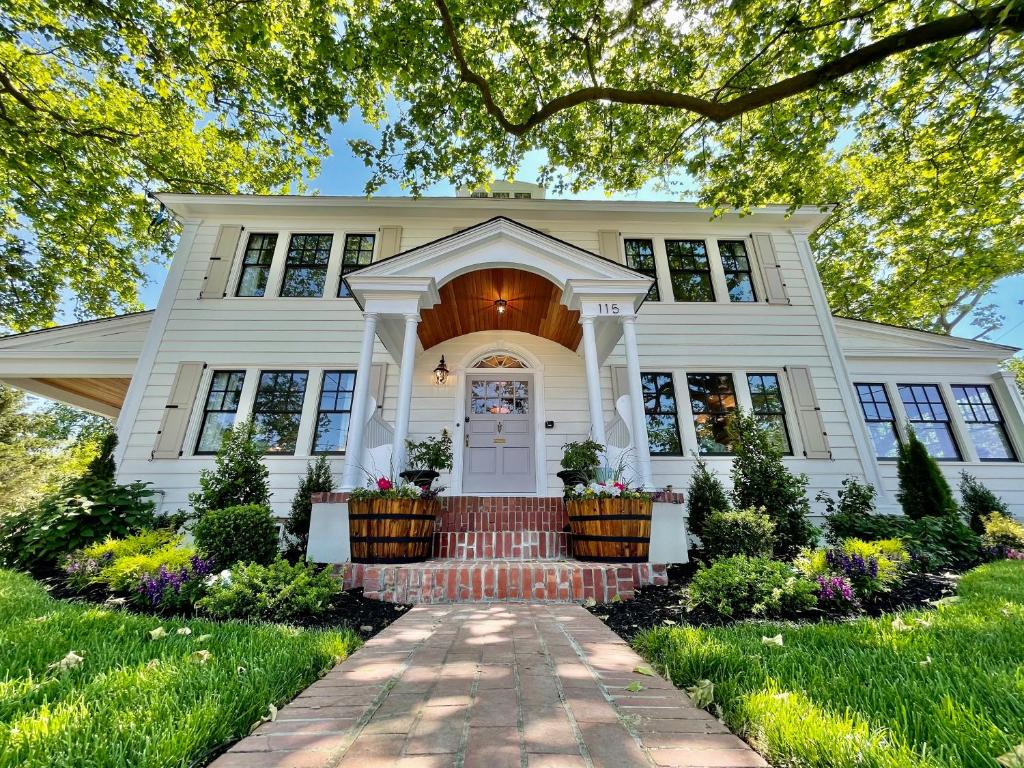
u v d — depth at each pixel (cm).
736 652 217
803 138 667
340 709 164
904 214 1109
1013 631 245
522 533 495
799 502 579
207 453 719
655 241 875
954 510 631
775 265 866
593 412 569
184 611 330
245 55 699
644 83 688
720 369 805
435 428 761
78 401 988
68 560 433
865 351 870
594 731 146
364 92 696
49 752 129
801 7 565
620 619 325
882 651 220
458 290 685
